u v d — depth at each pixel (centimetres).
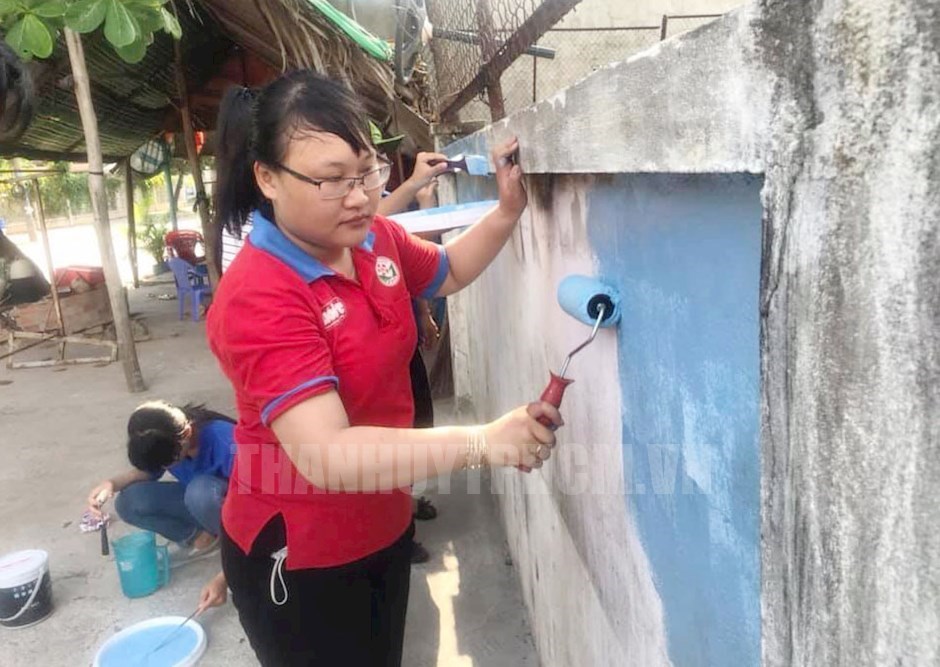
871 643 47
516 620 248
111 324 734
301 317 115
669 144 73
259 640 152
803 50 49
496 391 261
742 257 70
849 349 47
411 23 372
